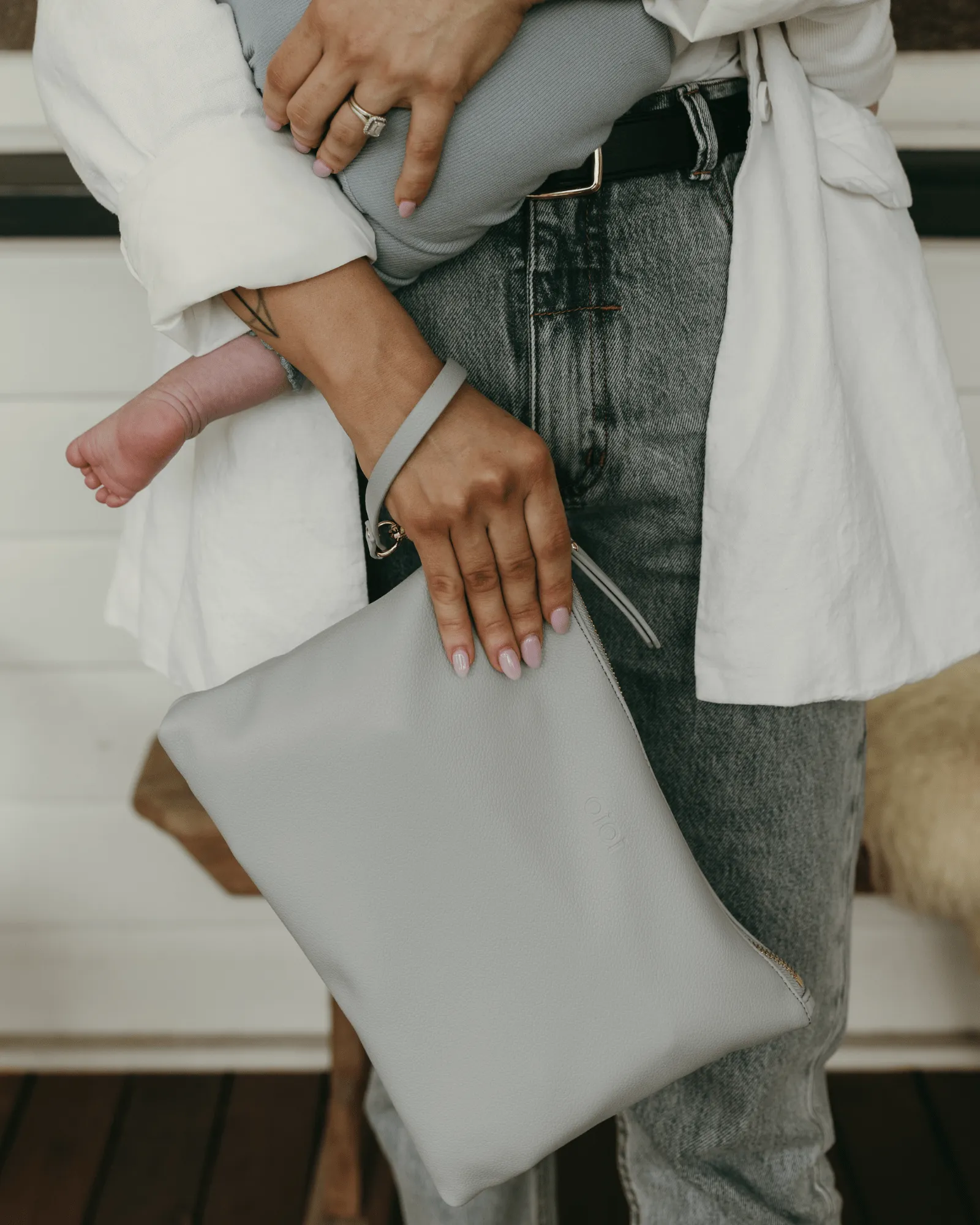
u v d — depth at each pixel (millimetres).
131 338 1133
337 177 577
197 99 562
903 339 657
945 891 1000
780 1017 648
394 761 617
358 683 616
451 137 546
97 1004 1452
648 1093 649
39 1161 1316
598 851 632
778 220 607
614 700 633
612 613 732
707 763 747
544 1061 635
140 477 641
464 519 563
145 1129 1359
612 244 602
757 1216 838
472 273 609
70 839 1370
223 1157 1322
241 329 619
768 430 616
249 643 713
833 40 612
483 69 531
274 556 688
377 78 520
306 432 659
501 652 607
